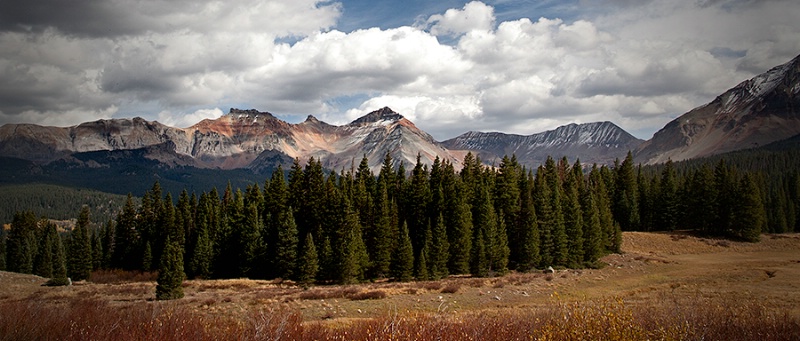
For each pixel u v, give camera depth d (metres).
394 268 62.62
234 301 40.88
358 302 41.56
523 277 60.00
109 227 97.38
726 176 101.25
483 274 63.78
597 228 75.12
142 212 98.06
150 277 79.56
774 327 16.02
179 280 44.69
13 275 71.44
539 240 70.44
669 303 26.17
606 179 116.75
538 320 14.84
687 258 77.88
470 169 86.69
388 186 81.88
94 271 89.00
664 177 117.00
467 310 37.75
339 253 59.62
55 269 72.50
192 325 14.98
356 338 13.70
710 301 28.00
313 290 49.16
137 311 18.52
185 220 92.62
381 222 66.00
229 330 14.48
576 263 72.44
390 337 13.23
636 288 49.22
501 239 65.81
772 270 54.62
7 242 99.12
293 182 79.81
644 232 103.12
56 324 14.84
